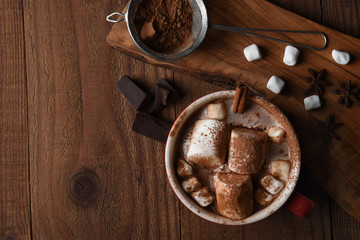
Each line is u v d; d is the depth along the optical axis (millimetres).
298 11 399
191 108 355
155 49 389
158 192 418
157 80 412
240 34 386
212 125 357
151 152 418
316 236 406
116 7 417
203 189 365
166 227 418
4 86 426
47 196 425
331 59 381
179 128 357
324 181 381
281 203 345
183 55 376
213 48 389
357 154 377
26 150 427
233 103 355
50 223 425
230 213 352
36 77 424
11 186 427
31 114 426
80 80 421
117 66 418
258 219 350
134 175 419
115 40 395
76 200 424
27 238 427
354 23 396
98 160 422
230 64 389
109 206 422
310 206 342
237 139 354
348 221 404
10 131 427
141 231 420
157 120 401
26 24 423
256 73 387
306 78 381
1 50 425
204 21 375
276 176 361
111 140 421
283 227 410
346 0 397
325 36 379
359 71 378
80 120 423
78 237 424
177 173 368
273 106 351
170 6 385
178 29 388
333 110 381
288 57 376
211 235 416
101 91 420
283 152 364
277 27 384
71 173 424
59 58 422
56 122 424
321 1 398
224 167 368
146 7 384
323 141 381
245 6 385
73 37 420
